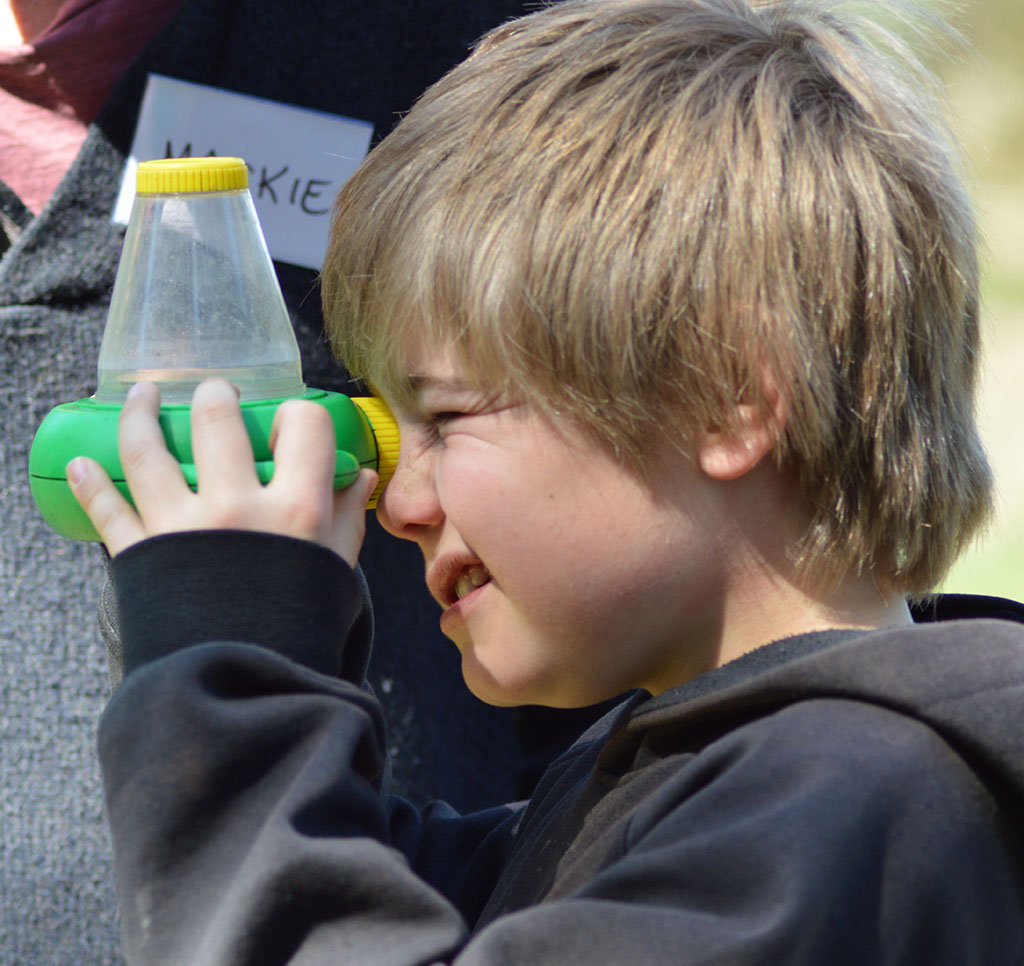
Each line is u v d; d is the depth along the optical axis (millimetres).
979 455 2475
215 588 1988
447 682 3514
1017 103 15289
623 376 2090
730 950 1609
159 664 1923
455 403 2213
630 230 2090
